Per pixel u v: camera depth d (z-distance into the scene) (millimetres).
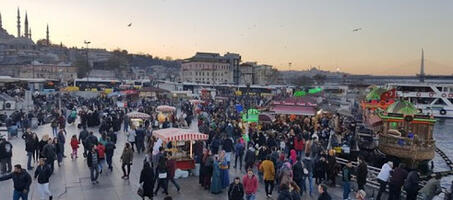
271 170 12594
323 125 26031
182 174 15023
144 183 11352
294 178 12633
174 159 13953
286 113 27406
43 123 29781
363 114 36156
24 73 122750
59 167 15891
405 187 11789
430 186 11430
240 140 17234
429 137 22938
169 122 25328
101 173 15125
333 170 14266
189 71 141000
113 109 32000
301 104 28328
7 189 12727
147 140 19812
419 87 62875
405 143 21312
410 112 23047
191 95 53594
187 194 12914
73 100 43250
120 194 12648
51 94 48312
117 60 161750
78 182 13836
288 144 17672
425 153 21031
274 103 28844
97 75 139000
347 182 12289
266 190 12664
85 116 26500
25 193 10188
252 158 14617
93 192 12773
